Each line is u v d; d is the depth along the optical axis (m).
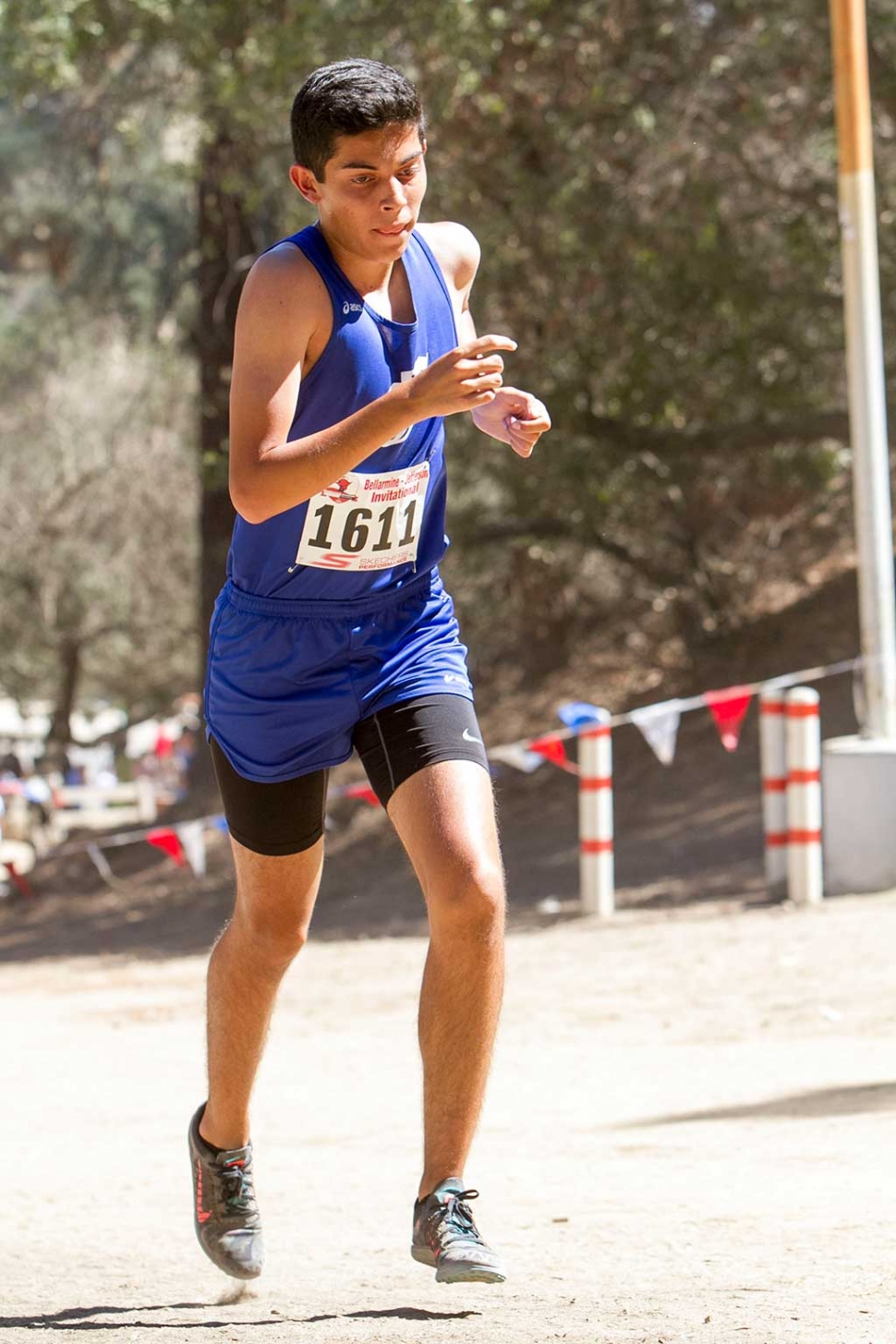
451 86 43.66
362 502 9.86
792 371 51.75
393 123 9.21
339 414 9.66
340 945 39.06
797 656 56.53
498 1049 23.72
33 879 61.38
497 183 47.62
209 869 57.62
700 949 30.84
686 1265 11.06
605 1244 11.98
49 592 83.12
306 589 10.05
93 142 59.31
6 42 47.03
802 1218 12.23
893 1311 9.29
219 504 63.53
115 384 85.75
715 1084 19.77
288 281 9.35
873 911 32.53
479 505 60.59
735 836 44.94
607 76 45.28
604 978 29.05
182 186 69.50
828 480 55.50
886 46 44.28
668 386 51.16
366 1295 10.91
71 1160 18.31
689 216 46.44
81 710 93.94
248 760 10.35
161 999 34.25
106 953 46.31
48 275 82.44
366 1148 17.80
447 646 10.56
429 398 8.83
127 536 84.50
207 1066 11.01
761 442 52.50
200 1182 11.02
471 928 9.59
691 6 47.12
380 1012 29.08
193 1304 11.01
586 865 36.97
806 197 47.38
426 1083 9.84
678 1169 14.87
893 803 34.81
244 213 59.25
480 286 49.56
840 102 35.50
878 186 47.22
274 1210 14.63
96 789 80.44
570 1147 16.58
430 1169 9.78
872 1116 16.66
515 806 56.22
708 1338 8.85
